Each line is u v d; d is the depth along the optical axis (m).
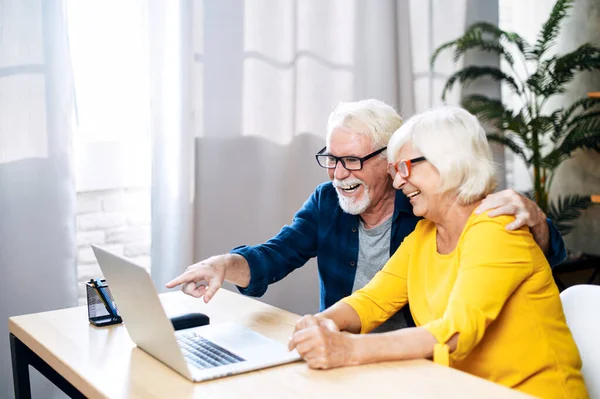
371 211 2.20
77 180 3.12
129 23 3.19
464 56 4.12
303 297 3.67
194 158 3.26
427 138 1.68
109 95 3.18
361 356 1.50
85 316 1.96
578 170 4.46
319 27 3.58
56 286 2.97
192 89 3.18
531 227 1.77
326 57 3.61
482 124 4.18
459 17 4.06
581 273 4.46
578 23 4.43
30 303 2.93
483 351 1.66
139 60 3.22
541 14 4.57
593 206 4.42
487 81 4.23
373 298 1.85
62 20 2.90
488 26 4.05
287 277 3.62
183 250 3.19
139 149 3.26
